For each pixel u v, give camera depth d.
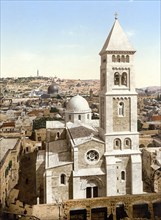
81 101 91.19
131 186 63.12
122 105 63.88
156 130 124.75
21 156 101.50
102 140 63.47
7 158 66.69
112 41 63.31
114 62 63.44
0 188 55.66
